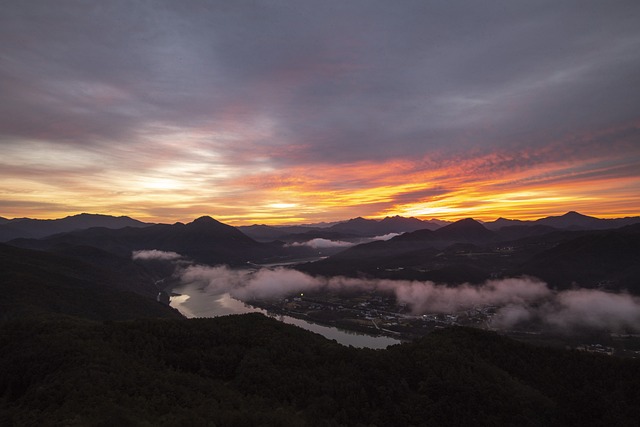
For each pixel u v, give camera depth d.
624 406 88.75
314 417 78.25
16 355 87.94
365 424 78.94
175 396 75.38
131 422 61.47
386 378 93.00
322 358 102.50
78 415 60.53
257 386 87.31
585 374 102.88
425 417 81.81
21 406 67.50
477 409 83.44
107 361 83.25
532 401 88.56
